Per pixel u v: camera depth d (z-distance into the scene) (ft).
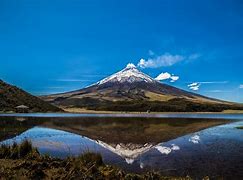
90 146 99.40
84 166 47.32
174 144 107.65
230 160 74.28
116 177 44.37
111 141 117.19
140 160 74.69
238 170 63.36
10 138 118.62
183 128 186.09
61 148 92.84
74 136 132.05
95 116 357.00
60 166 46.70
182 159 76.07
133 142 114.11
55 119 275.39
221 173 61.00
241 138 127.24
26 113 443.73
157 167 66.49
